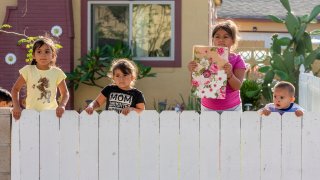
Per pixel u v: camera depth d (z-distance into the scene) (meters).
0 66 12.70
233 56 6.51
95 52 12.43
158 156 5.86
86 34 12.80
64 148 5.89
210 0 13.23
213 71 6.01
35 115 5.88
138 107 6.69
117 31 12.88
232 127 5.82
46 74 6.55
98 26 12.87
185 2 12.74
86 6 12.77
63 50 12.66
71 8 12.72
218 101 6.51
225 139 5.83
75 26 12.80
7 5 12.70
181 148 5.84
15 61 12.66
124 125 5.86
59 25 12.64
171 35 12.81
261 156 5.83
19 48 12.64
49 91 6.53
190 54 12.80
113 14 12.87
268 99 13.09
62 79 6.62
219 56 6.00
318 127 5.80
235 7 23.80
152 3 12.81
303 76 10.57
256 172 5.85
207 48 6.02
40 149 5.89
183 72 12.82
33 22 12.62
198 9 12.75
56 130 5.88
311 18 13.48
